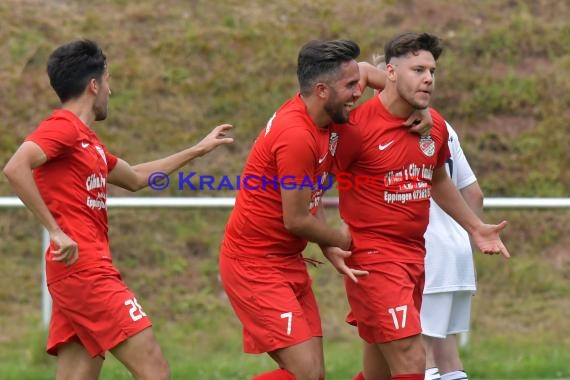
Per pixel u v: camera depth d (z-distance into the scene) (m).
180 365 29.39
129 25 48.28
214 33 47.84
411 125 18.33
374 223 18.66
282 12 49.31
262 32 47.97
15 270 37.31
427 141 18.61
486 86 46.06
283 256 18.16
